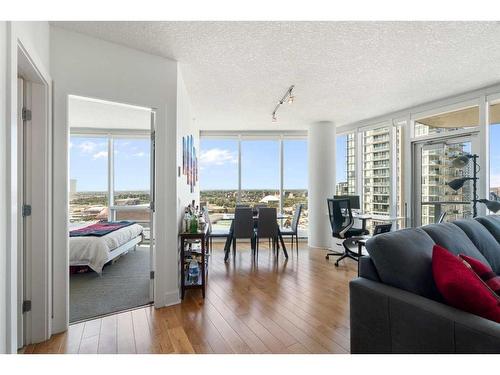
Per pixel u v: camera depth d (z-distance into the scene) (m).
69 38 2.32
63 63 2.29
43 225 2.09
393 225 5.03
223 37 2.46
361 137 5.74
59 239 2.24
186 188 3.84
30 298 2.06
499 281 1.58
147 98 2.72
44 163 2.11
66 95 2.30
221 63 2.97
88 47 2.41
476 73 3.29
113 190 6.20
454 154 4.23
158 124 2.78
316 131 5.64
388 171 5.14
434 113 4.38
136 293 3.06
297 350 1.93
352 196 5.21
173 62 2.89
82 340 2.08
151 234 2.85
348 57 2.85
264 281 3.45
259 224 4.57
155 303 2.67
